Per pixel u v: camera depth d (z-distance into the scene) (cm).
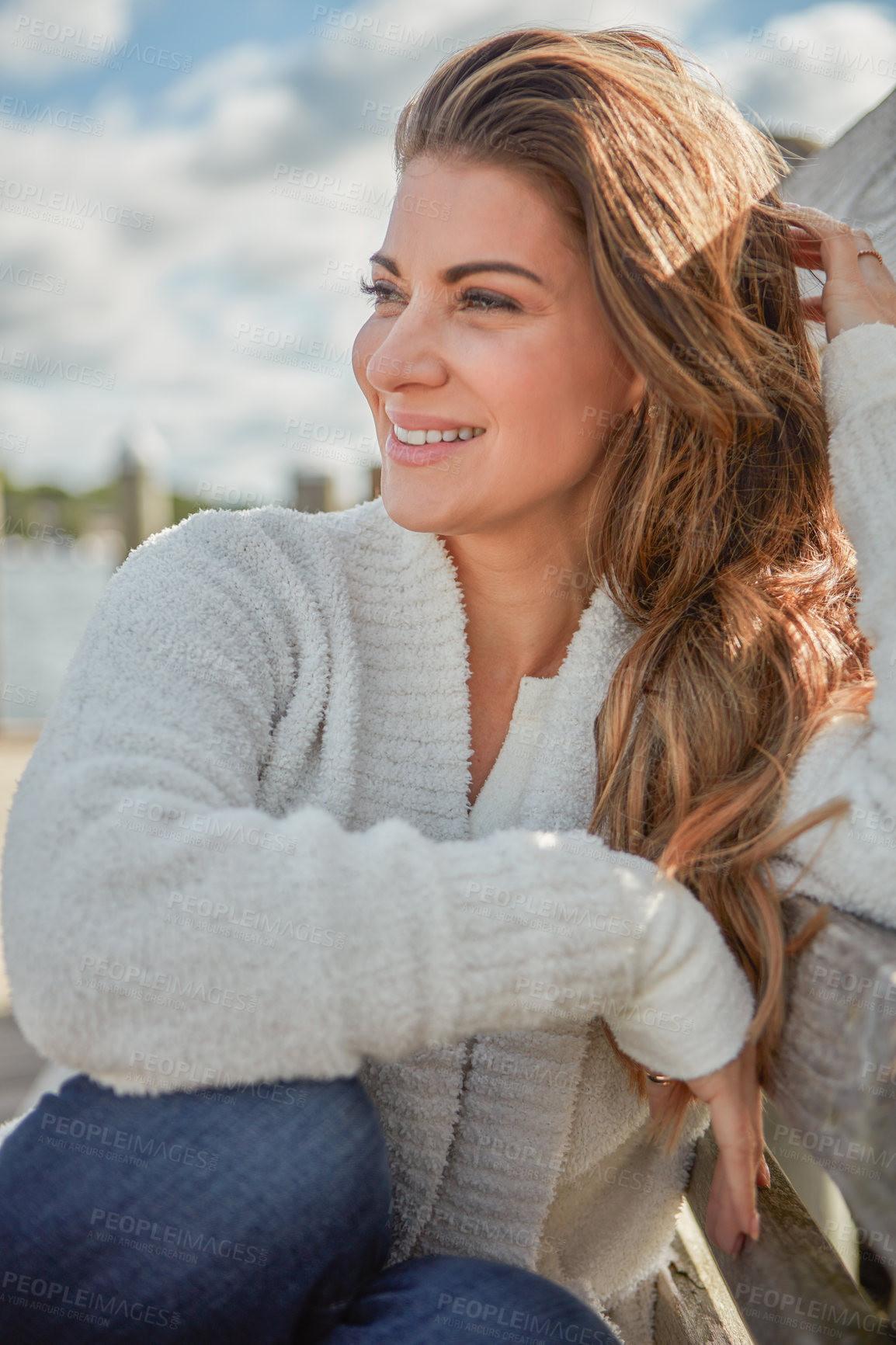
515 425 79
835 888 60
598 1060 79
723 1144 62
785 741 72
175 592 76
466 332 78
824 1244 59
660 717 79
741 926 64
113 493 400
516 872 59
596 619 88
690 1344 79
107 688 68
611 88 78
